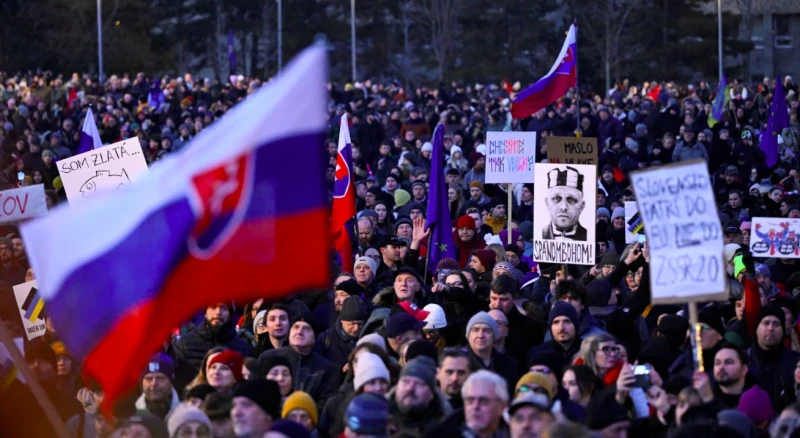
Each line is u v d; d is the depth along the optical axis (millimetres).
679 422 9562
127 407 10734
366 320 13484
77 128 40750
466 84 94375
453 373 10312
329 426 10906
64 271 8086
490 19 99500
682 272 9898
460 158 32531
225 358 11062
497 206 23438
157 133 40219
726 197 29453
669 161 35500
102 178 16688
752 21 96000
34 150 32406
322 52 8117
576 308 13055
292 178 8133
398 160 34844
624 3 94938
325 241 8172
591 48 95188
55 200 25375
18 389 11453
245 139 8109
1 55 89500
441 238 19453
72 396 12000
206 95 50500
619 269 14555
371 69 100250
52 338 14453
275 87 8148
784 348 12430
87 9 91000
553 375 10484
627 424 9227
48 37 89625
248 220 8125
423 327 12461
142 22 95375
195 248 8102
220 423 9797
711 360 12180
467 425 8898
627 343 13398
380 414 8867
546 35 98625
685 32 94625
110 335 8070
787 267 19578
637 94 56781
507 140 22062
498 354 11828
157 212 8102
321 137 8117
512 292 13117
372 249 18766
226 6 99500
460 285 14125
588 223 14883
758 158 34938
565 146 19953
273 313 12906
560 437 7645
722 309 15227
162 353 12047
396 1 101250
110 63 90812
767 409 10289
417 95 56375
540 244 15141
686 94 56594
